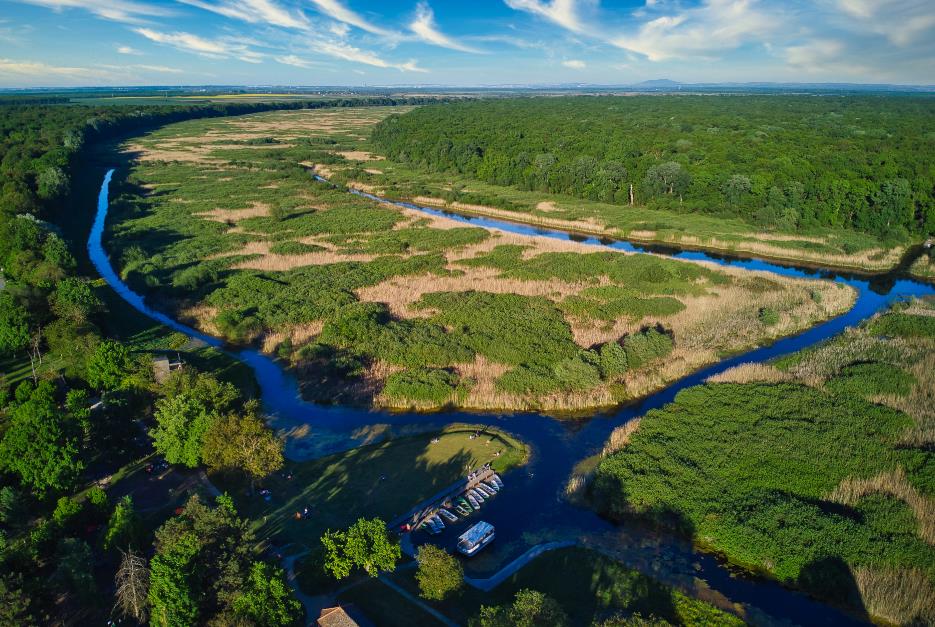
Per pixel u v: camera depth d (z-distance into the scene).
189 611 33.47
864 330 81.69
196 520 38.06
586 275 102.06
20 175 135.62
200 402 52.78
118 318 84.81
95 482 49.75
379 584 39.97
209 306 89.56
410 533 45.72
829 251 118.06
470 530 44.47
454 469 53.81
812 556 42.19
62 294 73.88
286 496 49.47
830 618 39.25
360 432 60.12
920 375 67.50
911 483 50.00
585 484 51.94
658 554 44.44
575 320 84.62
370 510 47.88
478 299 90.44
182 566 34.50
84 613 36.41
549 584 41.19
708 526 45.72
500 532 46.53
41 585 36.22
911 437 56.59
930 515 46.44
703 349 76.44
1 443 46.59
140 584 35.34
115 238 122.19
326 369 70.44
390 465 54.25
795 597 40.84
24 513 43.38
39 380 63.12
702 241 127.31
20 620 32.66
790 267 116.38
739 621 37.97
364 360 72.69
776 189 135.50
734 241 125.12
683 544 45.50
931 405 61.59
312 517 46.69
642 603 39.62
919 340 77.94
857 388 64.25
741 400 62.47
